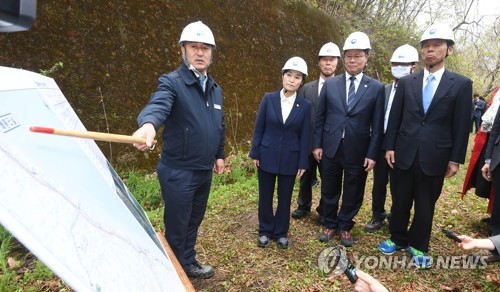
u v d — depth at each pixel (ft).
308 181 12.36
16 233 1.53
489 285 8.38
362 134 9.80
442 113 8.48
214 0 20.35
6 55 12.07
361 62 9.81
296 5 26.94
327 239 10.59
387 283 8.49
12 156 1.94
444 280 8.62
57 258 1.68
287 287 8.29
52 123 3.10
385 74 36.55
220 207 12.98
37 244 1.61
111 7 15.33
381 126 9.81
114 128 14.32
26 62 12.45
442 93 8.41
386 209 13.58
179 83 6.68
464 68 50.96
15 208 1.63
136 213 3.88
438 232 11.43
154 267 2.91
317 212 12.94
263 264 9.26
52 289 7.59
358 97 9.77
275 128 9.81
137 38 15.96
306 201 12.53
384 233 11.35
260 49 22.41
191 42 6.77
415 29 42.75
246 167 17.89
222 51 19.97
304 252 9.97
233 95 19.88
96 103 13.98
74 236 1.95
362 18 39.45
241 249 10.02
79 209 2.25
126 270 2.31
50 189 2.07
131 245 2.73
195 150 6.94
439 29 8.21
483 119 11.55
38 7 13.11
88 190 2.70
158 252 3.45
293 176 10.03
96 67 14.29
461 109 8.34
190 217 8.03
